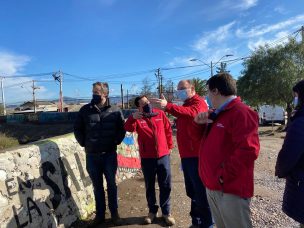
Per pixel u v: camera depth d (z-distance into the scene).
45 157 5.79
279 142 18.27
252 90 31.72
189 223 5.98
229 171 3.41
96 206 6.06
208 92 3.77
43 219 5.36
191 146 5.04
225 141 3.56
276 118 37.84
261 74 30.84
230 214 3.53
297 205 3.50
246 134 3.38
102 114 5.95
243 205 3.51
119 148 9.16
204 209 5.06
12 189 4.94
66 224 5.84
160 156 5.96
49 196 5.61
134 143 10.13
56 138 6.46
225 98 3.62
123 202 7.21
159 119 6.07
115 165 6.10
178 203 7.06
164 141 6.06
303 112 3.48
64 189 6.02
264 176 9.53
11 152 5.15
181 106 4.96
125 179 9.12
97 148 5.91
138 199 7.39
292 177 3.53
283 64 29.88
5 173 4.90
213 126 3.66
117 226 5.93
